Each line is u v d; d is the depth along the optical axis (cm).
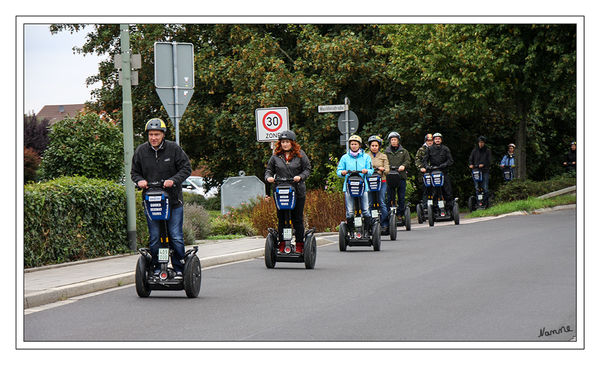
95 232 2406
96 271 2059
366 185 2722
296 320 1413
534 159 6431
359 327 1340
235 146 5881
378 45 5353
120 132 3250
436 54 4725
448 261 2280
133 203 2553
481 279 1889
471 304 1544
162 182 1712
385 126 5350
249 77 5419
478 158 4619
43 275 1972
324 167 5409
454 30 4791
